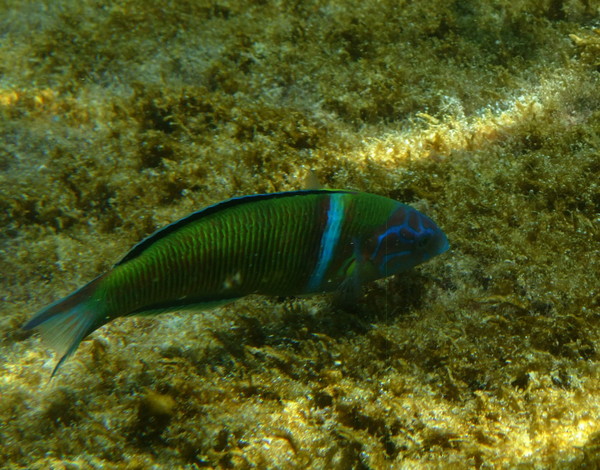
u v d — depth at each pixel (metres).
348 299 0.58
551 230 0.61
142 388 0.58
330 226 0.56
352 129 0.72
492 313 0.60
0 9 0.94
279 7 0.83
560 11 0.73
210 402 0.58
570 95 0.68
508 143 0.67
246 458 0.56
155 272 0.55
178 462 0.56
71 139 0.74
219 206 0.55
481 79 0.72
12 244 0.67
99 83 0.82
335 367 0.59
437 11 0.75
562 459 0.54
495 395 0.57
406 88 0.72
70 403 0.58
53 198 0.68
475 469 0.55
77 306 0.54
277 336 0.60
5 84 0.82
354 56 0.76
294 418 0.57
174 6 0.87
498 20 0.74
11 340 0.62
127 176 0.69
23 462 0.56
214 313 0.61
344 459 0.56
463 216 0.63
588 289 0.59
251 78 0.76
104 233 0.67
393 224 0.57
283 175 0.68
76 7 0.92
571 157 0.64
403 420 0.57
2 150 0.72
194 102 0.73
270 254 0.56
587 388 0.56
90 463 0.56
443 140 0.68
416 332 0.59
